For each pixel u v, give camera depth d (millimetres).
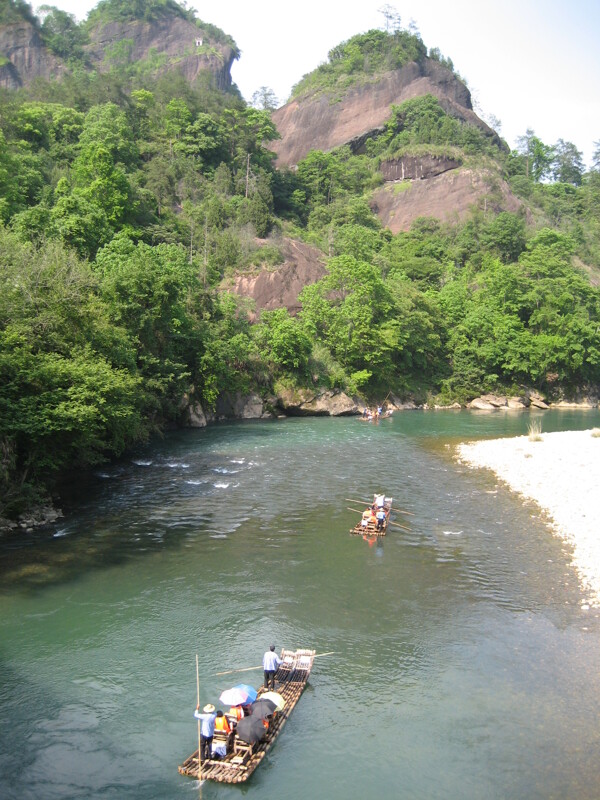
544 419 75688
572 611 21641
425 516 32375
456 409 88062
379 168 159625
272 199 123000
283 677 17172
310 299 81375
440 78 190250
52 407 31016
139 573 24625
